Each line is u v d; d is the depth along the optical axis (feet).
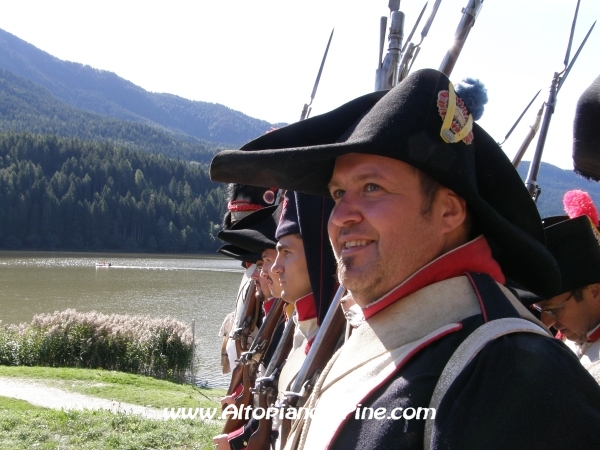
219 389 43.42
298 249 8.27
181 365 48.49
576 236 6.77
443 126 4.26
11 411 28.91
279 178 5.28
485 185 4.92
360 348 4.60
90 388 37.63
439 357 3.97
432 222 4.48
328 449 4.23
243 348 12.22
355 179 4.58
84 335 48.06
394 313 4.46
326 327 6.23
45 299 108.27
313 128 5.39
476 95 4.99
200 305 105.29
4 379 39.37
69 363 47.80
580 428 3.41
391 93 4.47
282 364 8.45
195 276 173.37
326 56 10.00
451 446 3.46
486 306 4.11
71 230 304.50
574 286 6.77
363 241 4.56
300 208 7.41
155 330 48.83
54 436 24.31
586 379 3.64
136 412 31.50
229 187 13.32
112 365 47.88
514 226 4.72
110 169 345.92
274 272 8.50
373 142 4.27
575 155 3.95
